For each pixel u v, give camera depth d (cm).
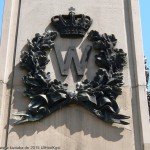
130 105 838
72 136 800
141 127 807
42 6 970
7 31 929
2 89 854
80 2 977
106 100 818
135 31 923
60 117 821
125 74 873
